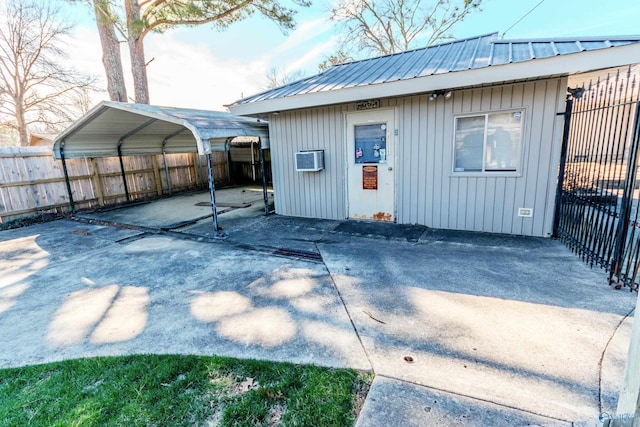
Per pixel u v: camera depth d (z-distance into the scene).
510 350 2.20
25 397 1.96
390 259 4.04
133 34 9.82
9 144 19.33
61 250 5.10
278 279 3.60
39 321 2.92
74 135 7.47
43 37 15.65
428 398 1.82
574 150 4.09
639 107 2.76
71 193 7.78
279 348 2.35
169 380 2.06
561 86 4.14
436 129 5.01
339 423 1.68
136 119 7.48
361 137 5.70
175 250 4.87
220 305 3.06
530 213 4.62
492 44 5.13
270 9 10.28
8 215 7.16
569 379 1.91
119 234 5.97
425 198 5.32
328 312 2.84
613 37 3.72
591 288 3.03
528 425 1.61
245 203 8.59
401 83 4.46
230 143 13.02
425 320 2.63
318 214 6.48
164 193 10.73
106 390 1.99
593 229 3.66
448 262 3.84
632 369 1.08
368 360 2.17
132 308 3.09
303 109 6.16
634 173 2.86
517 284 3.19
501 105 4.50
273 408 1.81
